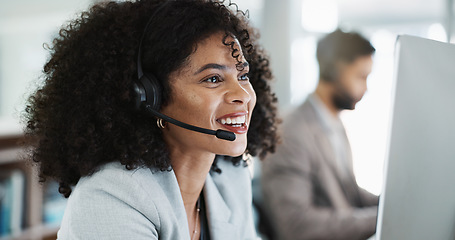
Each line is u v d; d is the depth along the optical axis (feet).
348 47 6.64
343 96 6.82
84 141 2.96
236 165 3.82
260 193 6.73
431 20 10.08
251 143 3.74
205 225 3.57
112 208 2.86
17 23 10.69
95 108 2.97
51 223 7.68
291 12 11.23
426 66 2.69
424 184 2.76
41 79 3.31
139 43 2.99
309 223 6.30
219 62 2.92
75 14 3.49
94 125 2.98
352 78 6.73
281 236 6.43
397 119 2.67
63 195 3.28
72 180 3.21
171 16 2.92
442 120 2.74
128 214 2.87
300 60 11.46
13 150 7.08
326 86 6.86
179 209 3.15
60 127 3.03
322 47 6.84
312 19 11.27
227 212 3.62
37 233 7.35
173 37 2.90
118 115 3.00
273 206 6.49
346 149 6.95
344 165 6.86
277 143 3.98
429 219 2.82
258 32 3.68
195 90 2.92
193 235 3.51
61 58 3.09
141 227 2.90
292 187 6.40
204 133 2.96
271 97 3.80
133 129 3.03
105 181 2.93
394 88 2.68
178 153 3.20
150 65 2.99
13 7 10.69
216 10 2.98
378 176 9.46
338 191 6.64
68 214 2.92
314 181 6.61
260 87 3.71
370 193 6.93
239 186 3.82
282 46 11.24
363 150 9.86
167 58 2.92
